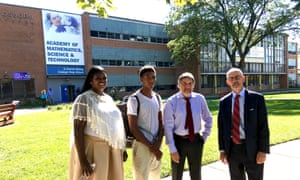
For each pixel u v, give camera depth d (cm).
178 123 392
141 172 365
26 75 3219
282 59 6012
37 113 1838
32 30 3262
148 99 370
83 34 3669
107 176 336
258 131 342
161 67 4528
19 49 3175
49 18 3378
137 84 4231
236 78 350
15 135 934
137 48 4247
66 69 3509
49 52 3378
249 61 5256
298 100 2297
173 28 3916
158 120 378
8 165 574
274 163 564
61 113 1759
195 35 3628
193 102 394
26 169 546
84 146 325
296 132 864
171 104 393
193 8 3528
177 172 395
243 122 346
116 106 364
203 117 409
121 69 4047
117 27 4022
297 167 537
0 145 769
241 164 359
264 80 5734
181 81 393
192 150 391
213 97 3609
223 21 3584
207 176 502
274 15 3684
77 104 327
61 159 615
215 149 677
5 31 3083
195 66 4397
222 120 368
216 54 4525
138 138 360
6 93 3088
